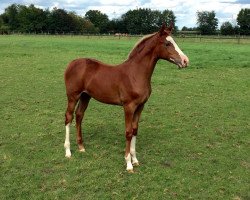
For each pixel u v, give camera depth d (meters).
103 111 11.45
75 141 8.67
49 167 7.13
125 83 6.88
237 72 19.89
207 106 12.30
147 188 6.29
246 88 15.50
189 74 19.14
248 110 11.84
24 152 7.91
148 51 6.81
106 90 7.18
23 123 10.10
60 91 14.55
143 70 6.82
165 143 8.62
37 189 6.23
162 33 6.74
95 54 28.42
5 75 18.22
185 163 7.39
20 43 40.53
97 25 111.12
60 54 28.59
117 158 7.60
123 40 51.28
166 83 16.47
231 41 46.00
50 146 8.31
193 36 54.25
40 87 15.31
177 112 11.51
